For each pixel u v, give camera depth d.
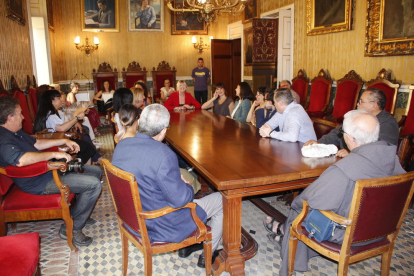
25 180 2.49
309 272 2.34
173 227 1.98
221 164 2.27
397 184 1.73
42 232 2.96
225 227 2.21
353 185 1.82
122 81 10.05
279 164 2.26
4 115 2.49
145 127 1.91
